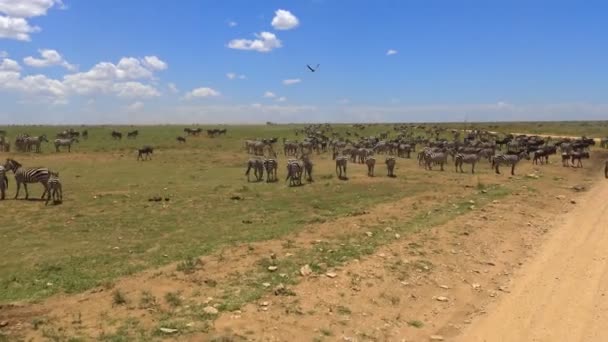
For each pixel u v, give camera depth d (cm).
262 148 5484
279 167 4341
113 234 1919
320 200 2653
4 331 962
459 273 1486
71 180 3450
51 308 1110
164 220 2164
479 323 1158
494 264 1603
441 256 1608
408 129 10500
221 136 7900
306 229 1922
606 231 2072
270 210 2381
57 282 1344
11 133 8119
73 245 1756
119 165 4466
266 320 1057
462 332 1107
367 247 1620
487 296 1335
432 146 5734
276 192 2920
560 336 1091
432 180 3472
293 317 1084
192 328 988
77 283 1320
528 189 3072
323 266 1405
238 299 1151
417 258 1552
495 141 6812
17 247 1736
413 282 1366
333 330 1050
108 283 1278
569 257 1700
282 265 1414
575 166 4728
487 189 3036
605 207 2616
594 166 4803
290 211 2353
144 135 7919
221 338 946
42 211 2367
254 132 9225
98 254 1628
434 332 1102
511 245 1830
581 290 1376
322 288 1253
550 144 6750
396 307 1209
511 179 3606
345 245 1642
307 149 5894
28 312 1079
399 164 4616
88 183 3297
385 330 1084
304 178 3572
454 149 5144
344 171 3697
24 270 1469
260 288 1227
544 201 2716
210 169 4228
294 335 1006
